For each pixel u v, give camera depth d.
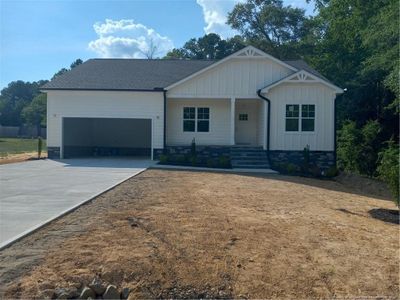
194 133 24.56
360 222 9.38
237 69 23.12
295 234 7.80
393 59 17.91
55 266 5.72
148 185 13.65
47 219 8.14
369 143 22.27
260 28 48.69
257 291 5.43
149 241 6.88
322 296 5.38
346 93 27.31
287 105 22.52
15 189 12.27
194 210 9.52
